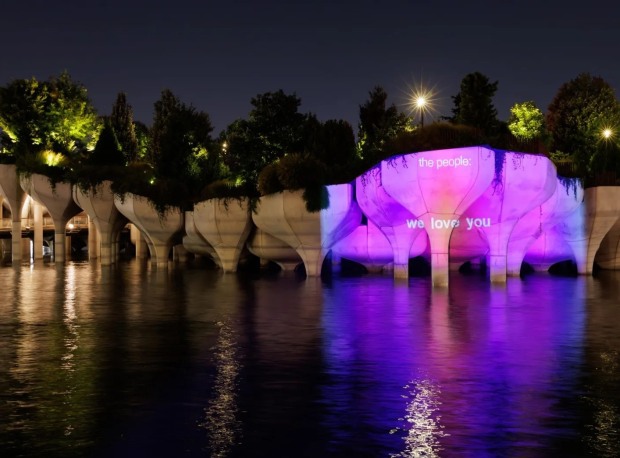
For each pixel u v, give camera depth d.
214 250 57.62
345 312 29.91
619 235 52.84
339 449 13.09
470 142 41.50
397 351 21.36
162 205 57.88
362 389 16.94
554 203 46.94
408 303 32.88
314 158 48.16
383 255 50.41
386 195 42.59
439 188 39.00
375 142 56.91
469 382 17.48
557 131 63.41
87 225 87.50
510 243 47.81
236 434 13.88
